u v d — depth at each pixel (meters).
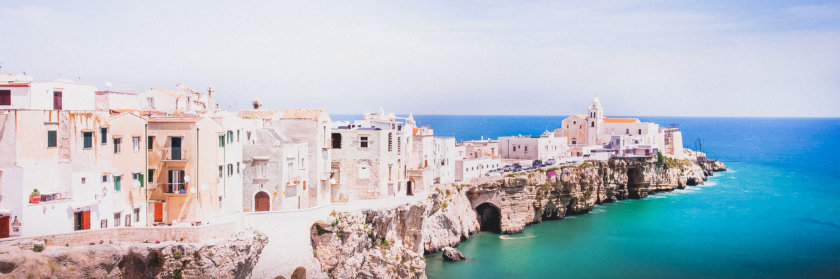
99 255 67.81
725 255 124.69
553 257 120.69
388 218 101.12
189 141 77.75
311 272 84.94
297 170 95.56
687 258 121.81
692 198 195.25
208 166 79.50
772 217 164.50
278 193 90.75
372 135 107.31
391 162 111.25
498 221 143.62
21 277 63.66
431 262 115.56
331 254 87.81
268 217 82.88
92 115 72.81
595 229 147.00
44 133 68.75
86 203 70.62
